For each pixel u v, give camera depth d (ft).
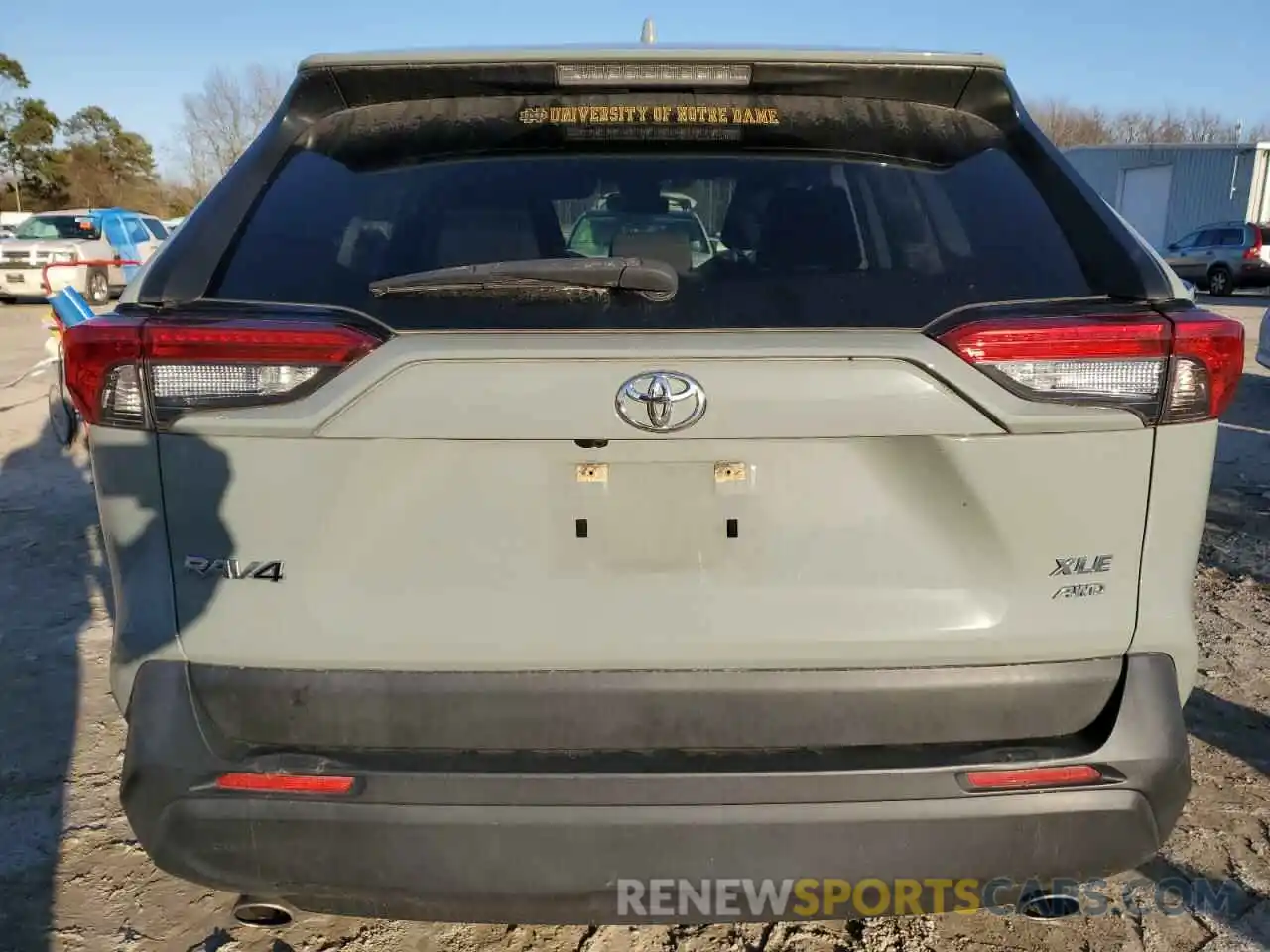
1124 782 6.04
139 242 66.44
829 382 5.72
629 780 5.83
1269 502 19.76
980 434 5.82
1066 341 5.76
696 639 5.92
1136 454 5.94
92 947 7.96
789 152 7.14
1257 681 12.17
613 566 5.94
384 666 5.97
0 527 18.45
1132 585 6.09
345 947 7.95
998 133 7.23
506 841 5.82
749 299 5.97
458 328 5.77
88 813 9.75
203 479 5.87
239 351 5.73
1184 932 8.07
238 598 5.98
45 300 67.41
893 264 6.46
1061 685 6.07
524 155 7.10
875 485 5.90
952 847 5.95
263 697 6.00
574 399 5.67
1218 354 5.94
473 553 5.91
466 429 5.72
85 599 15.03
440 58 7.04
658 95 7.17
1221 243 72.79
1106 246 6.36
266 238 6.42
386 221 6.77
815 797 5.83
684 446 5.77
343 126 7.16
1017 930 8.14
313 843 5.91
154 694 6.01
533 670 5.98
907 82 7.20
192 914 8.34
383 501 5.86
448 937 8.07
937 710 6.02
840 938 8.08
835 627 5.94
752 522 5.90
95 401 5.90
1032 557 5.98
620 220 6.89
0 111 190.39
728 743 6.01
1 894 8.56
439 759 5.95
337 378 5.72
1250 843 9.12
